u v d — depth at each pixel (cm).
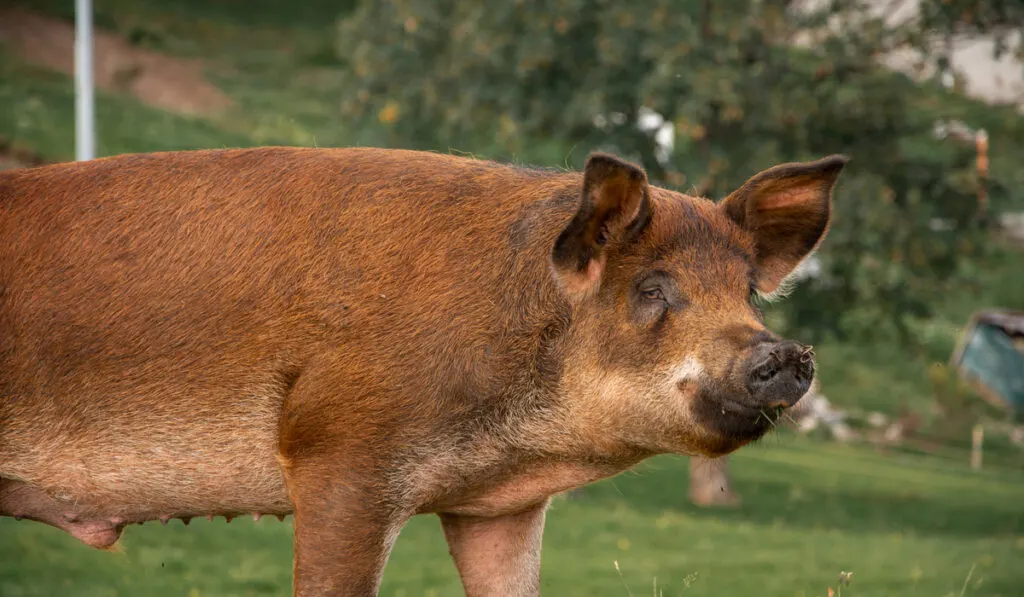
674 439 978
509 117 4069
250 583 2338
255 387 991
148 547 2598
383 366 971
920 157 4497
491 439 1001
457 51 4200
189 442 1004
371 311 982
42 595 2081
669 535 3397
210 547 2675
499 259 1005
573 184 1044
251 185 1030
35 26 8419
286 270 997
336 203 1019
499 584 1112
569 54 4134
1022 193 7319
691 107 3794
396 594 2373
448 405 981
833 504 4562
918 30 4206
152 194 1031
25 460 1023
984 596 2545
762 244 1062
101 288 1005
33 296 1008
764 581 2688
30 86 7106
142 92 8250
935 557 3159
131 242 1015
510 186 1046
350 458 970
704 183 3972
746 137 4112
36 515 1055
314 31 10794
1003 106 5338
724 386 930
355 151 1068
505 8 4009
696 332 960
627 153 4081
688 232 1002
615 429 996
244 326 991
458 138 4375
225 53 9800
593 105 3947
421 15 4341
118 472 1016
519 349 996
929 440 6762
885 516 4400
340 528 968
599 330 991
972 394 7412
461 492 1020
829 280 4406
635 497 4291
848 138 4362
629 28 4009
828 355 7756
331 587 967
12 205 1033
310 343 985
